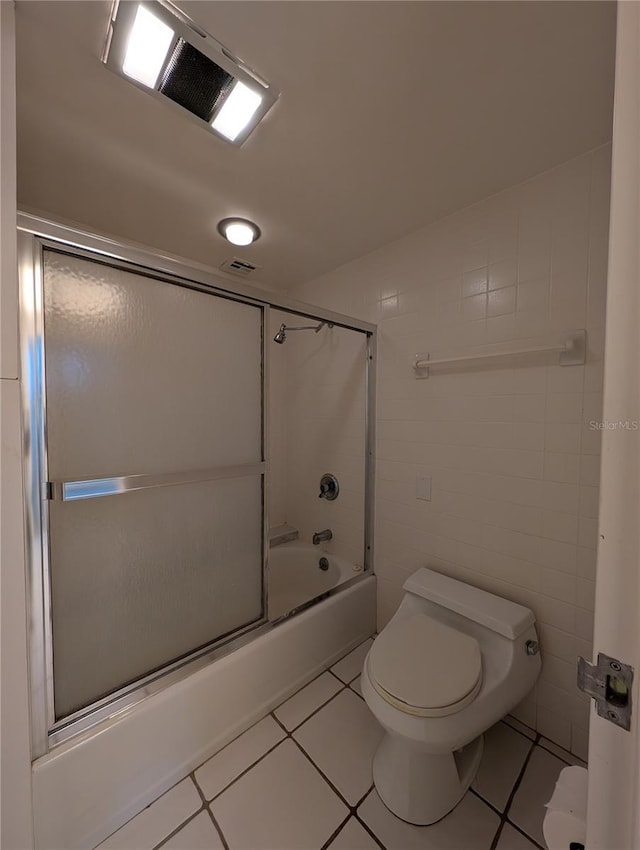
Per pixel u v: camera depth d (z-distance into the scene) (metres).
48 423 0.95
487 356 1.41
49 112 1.04
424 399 1.72
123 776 1.05
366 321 1.99
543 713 1.34
